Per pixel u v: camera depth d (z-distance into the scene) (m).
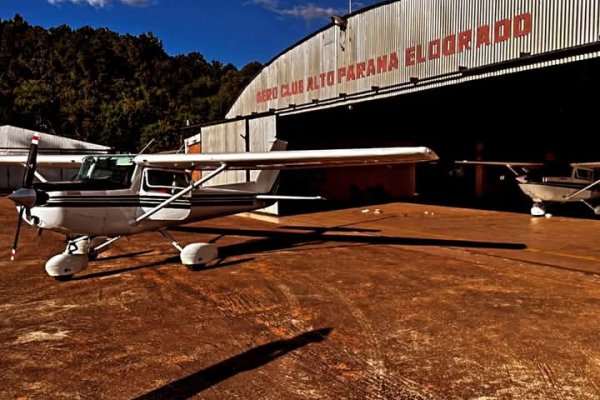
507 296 5.03
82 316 4.39
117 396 2.84
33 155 5.69
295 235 9.84
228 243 8.73
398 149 5.54
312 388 2.92
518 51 8.44
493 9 8.81
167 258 7.19
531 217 13.34
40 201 5.53
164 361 3.35
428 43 10.09
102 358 3.41
